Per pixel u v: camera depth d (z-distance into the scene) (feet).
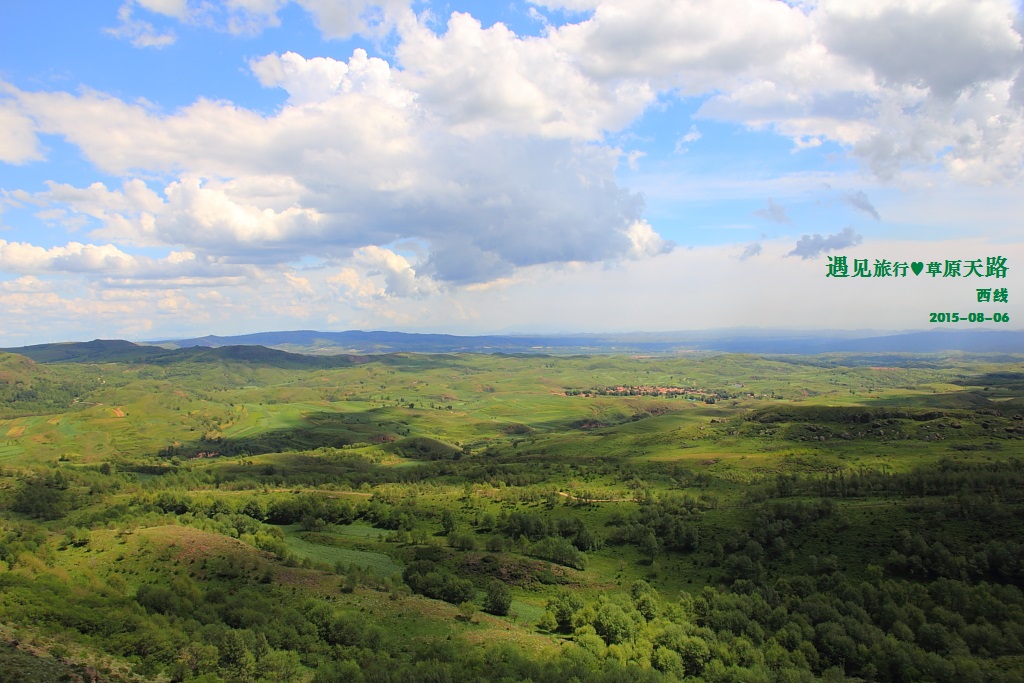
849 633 307.58
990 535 375.25
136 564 361.71
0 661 208.33
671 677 282.36
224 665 250.78
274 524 551.18
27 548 377.30
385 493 628.28
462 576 422.00
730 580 398.01
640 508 522.88
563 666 273.33
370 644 296.30
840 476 550.77
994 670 269.64
